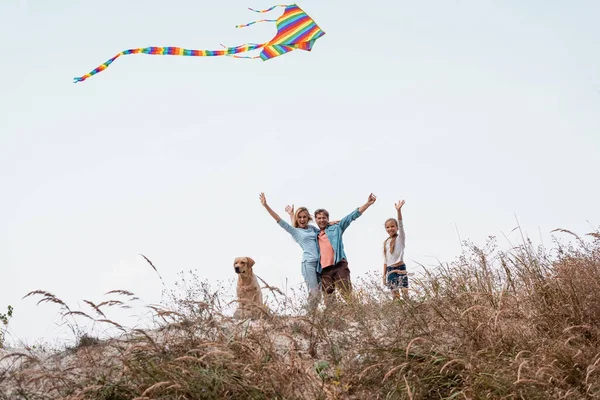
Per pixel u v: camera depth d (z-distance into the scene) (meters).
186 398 4.18
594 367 4.31
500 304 5.69
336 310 6.08
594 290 5.59
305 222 8.96
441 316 5.32
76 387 4.41
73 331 5.35
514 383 4.11
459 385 4.49
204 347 4.64
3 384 4.62
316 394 4.55
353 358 5.07
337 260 8.46
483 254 6.43
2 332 5.84
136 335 5.04
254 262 8.77
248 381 4.38
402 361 4.79
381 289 6.41
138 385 4.30
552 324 5.32
